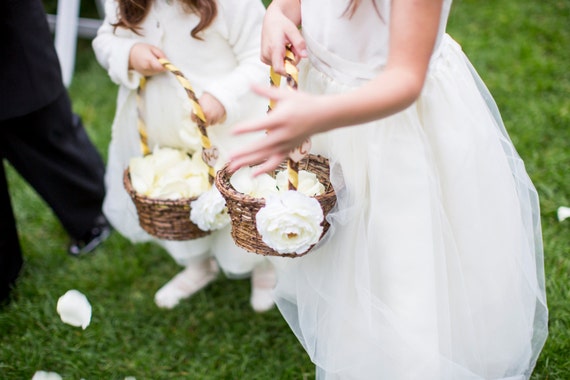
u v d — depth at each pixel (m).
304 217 1.28
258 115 1.80
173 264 2.39
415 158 1.37
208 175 1.65
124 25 1.72
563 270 2.10
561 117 2.87
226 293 2.23
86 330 2.09
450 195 1.42
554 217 2.35
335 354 1.49
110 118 3.25
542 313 1.71
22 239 2.51
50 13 4.19
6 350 2.00
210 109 1.68
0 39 1.83
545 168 2.61
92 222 2.43
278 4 1.49
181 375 1.93
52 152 2.19
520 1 4.03
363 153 1.40
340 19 1.34
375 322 1.43
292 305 1.62
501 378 1.58
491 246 1.47
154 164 1.74
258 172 1.14
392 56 1.14
